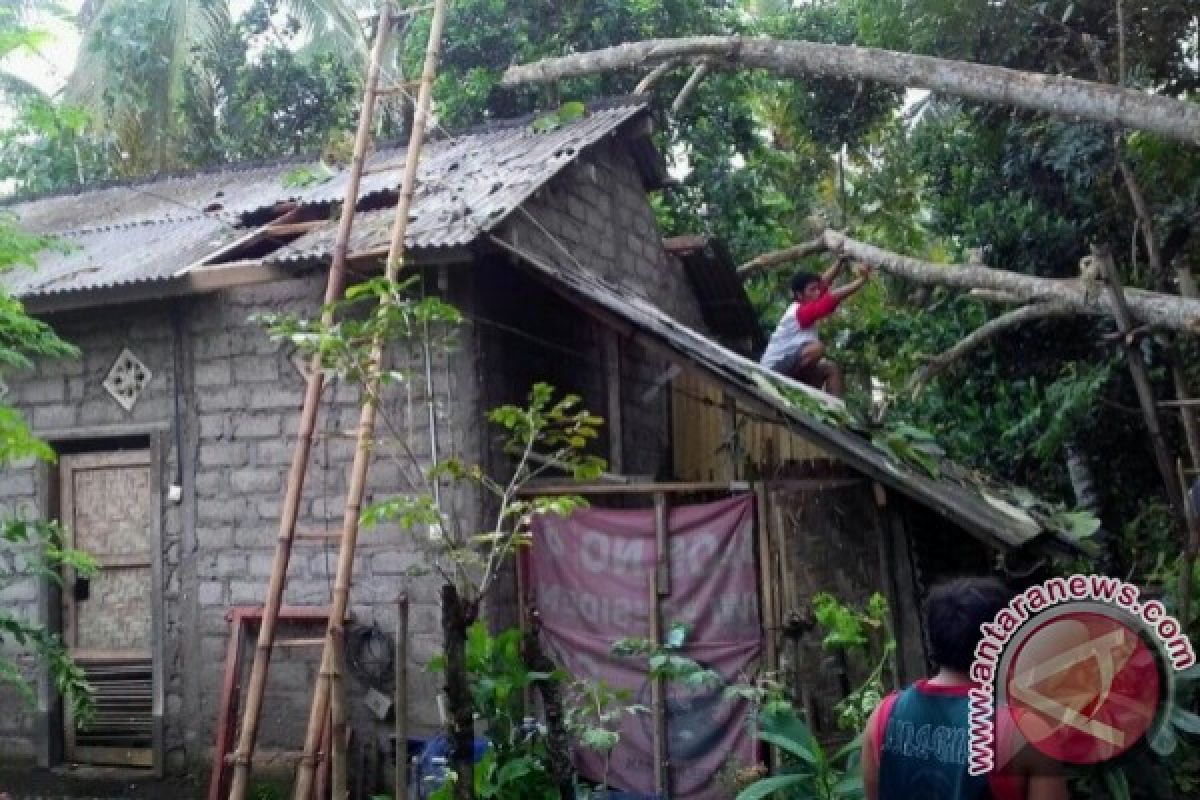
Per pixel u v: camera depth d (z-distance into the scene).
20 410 8.32
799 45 7.44
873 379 12.74
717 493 7.65
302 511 7.55
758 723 5.80
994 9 9.77
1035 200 10.75
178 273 7.34
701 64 8.18
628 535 6.98
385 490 7.38
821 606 6.18
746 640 6.68
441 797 4.95
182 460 7.90
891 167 13.71
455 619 4.79
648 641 6.21
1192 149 9.70
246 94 15.02
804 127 12.31
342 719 4.94
